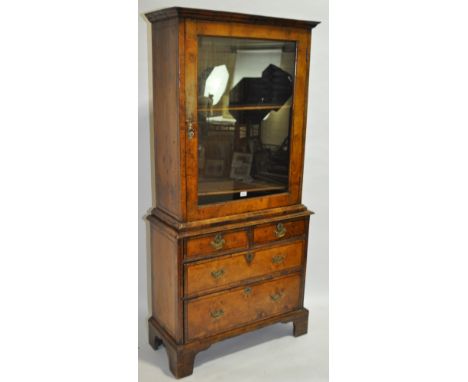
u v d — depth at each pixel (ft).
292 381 7.12
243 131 6.95
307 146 9.38
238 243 7.07
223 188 6.93
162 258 7.20
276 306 7.82
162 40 6.47
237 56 6.59
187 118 6.32
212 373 7.29
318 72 9.09
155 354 7.75
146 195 8.61
